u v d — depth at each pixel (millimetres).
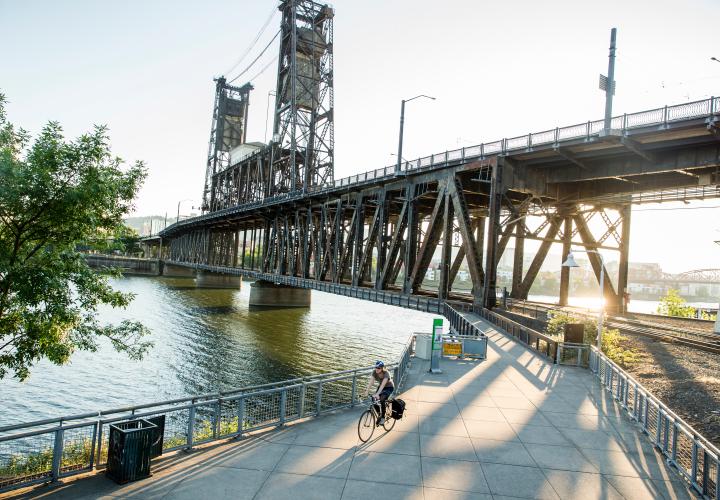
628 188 38031
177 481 9469
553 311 31609
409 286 41312
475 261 36375
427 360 22031
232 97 135500
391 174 45562
